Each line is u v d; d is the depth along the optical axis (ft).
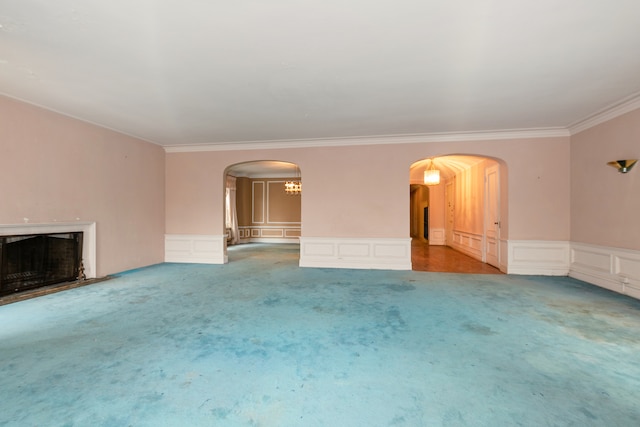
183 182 22.88
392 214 20.26
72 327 10.06
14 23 8.01
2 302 12.51
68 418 5.66
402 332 9.70
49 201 14.84
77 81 11.64
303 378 7.06
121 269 19.12
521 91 12.57
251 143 21.72
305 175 21.34
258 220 40.55
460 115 15.64
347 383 6.86
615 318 10.94
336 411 5.92
